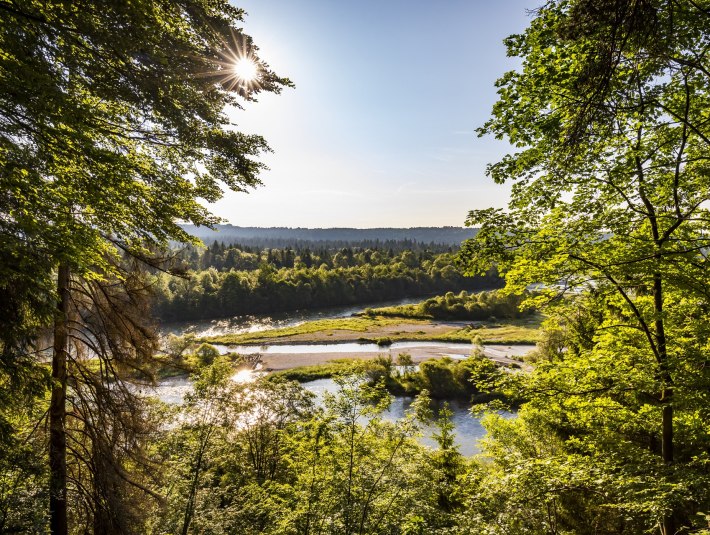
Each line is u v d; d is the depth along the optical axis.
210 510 12.73
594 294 9.49
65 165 6.00
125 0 4.47
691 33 5.77
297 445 14.75
